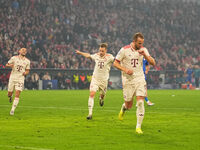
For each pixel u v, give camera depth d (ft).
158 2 274.77
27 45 189.67
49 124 45.96
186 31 273.33
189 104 83.35
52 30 206.49
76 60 199.00
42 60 186.19
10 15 195.83
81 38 220.84
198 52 261.65
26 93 135.33
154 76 215.92
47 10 214.90
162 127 43.29
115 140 34.06
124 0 258.37
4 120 50.49
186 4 287.28
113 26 241.35
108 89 200.13
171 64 231.09
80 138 35.12
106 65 59.16
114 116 56.24
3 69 171.63
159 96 120.98
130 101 44.04
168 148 30.35
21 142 32.78
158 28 260.83
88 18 231.91
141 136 36.50
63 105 79.05
